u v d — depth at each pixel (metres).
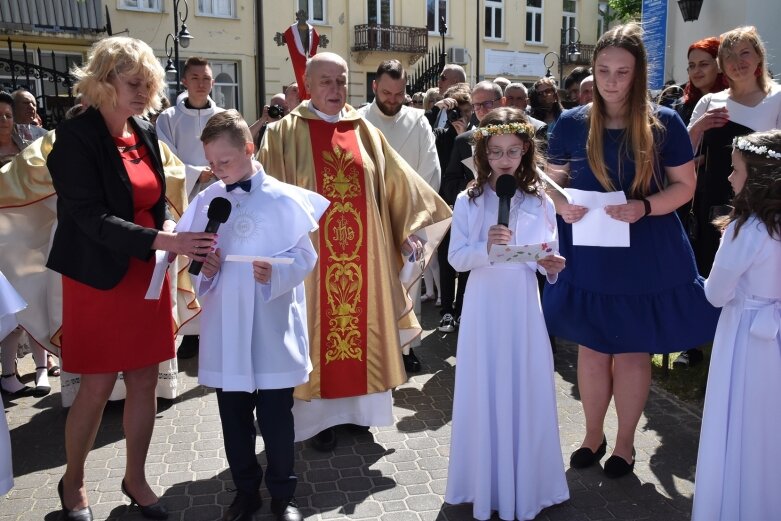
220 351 2.93
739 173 2.64
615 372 3.45
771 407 2.62
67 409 4.39
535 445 3.01
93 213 2.78
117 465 3.63
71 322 2.98
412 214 3.90
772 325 2.57
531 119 5.23
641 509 3.16
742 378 2.63
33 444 3.91
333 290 3.75
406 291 4.02
